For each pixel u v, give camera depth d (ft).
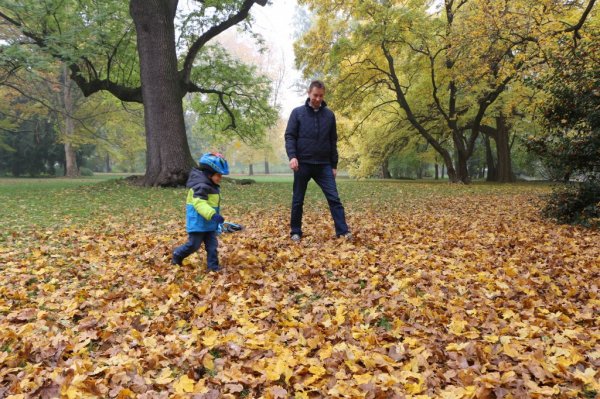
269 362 8.33
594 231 23.58
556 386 7.32
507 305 11.71
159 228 23.63
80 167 141.79
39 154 130.93
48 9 51.13
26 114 113.50
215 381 7.82
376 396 7.22
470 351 8.76
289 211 31.35
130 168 190.80
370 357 8.56
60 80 113.60
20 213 29.27
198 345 9.19
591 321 10.64
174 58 50.21
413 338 9.48
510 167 91.66
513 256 17.12
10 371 8.16
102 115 118.93
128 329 10.30
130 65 67.15
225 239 20.15
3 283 13.58
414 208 34.30
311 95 19.34
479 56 50.01
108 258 16.99
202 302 11.89
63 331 10.09
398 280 13.67
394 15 66.18
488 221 27.20
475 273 14.75
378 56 75.77
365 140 100.94
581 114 26.20
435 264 15.57
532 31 42.52
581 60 27.99
